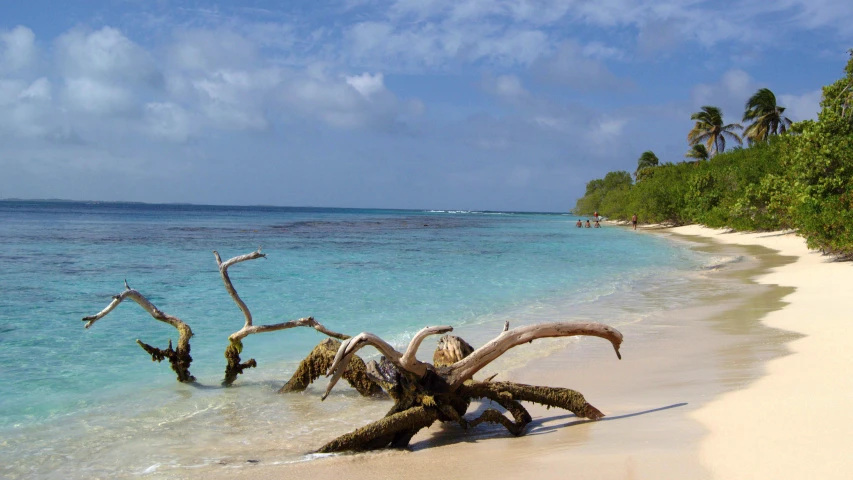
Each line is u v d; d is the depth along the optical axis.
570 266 24.19
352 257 27.95
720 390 6.55
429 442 5.74
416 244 38.88
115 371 8.35
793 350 8.42
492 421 5.74
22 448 5.49
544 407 6.84
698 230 54.66
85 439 5.74
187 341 7.82
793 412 5.22
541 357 8.98
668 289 16.91
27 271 20.22
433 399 5.59
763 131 62.12
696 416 5.57
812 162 28.34
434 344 10.06
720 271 21.58
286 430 6.05
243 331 7.74
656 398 6.53
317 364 7.30
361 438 5.34
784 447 4.37
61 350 9.50
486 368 8.34
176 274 19.98
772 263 23.61
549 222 103.44
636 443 4.91
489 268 23.30
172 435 5.87
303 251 31.30
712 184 55.84
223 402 7.06
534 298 15.37
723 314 12.38
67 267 21.67
